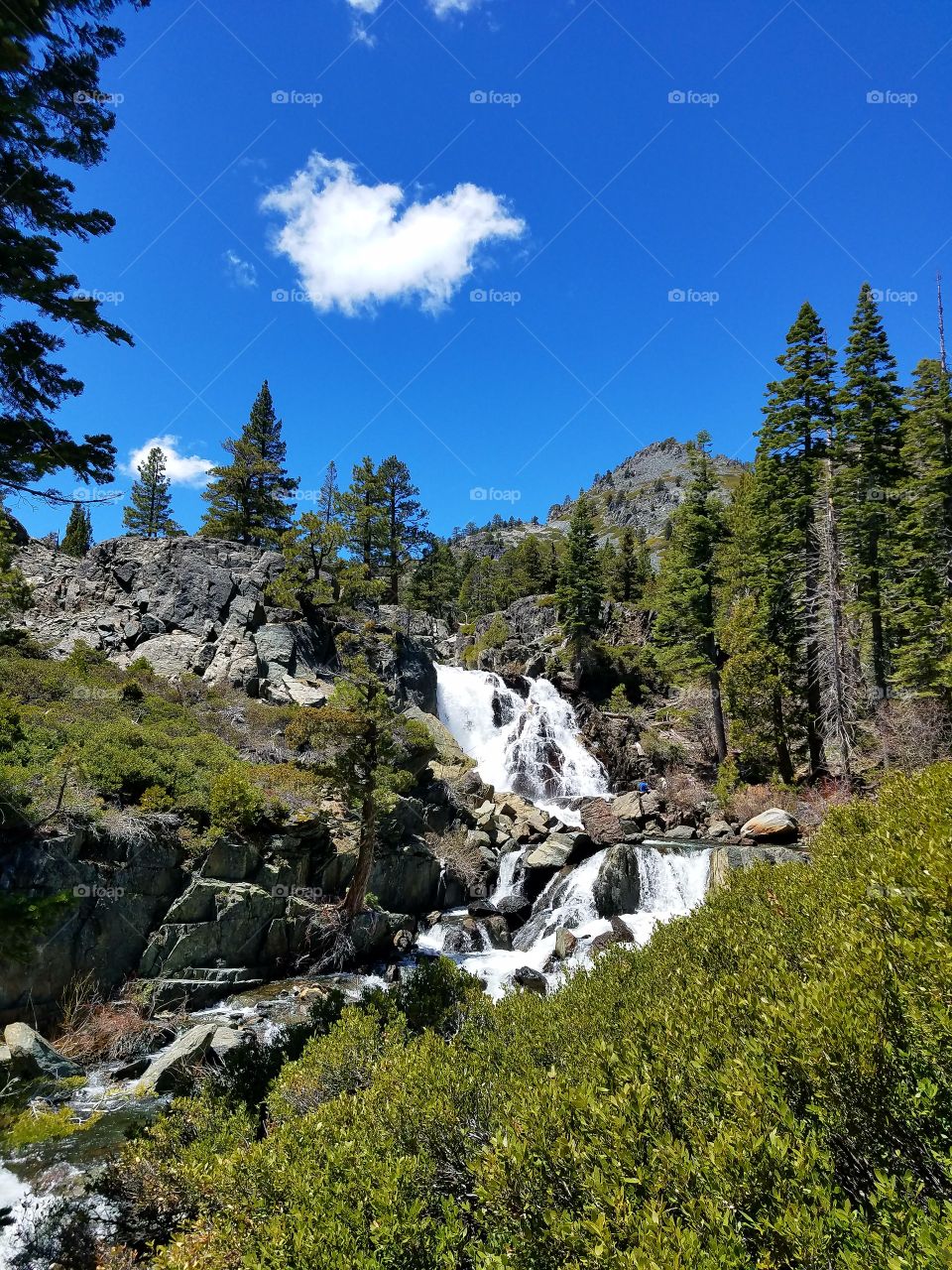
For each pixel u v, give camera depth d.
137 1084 12.48
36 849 14.77
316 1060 8.93
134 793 18.81
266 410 59.09
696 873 23.31
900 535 31.11
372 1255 4.14
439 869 24.83
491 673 48.00
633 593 77.06
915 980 4.13
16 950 6.68
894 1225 2.83
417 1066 6.86
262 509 55.38
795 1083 4.02
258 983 17.30
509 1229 3.85
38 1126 8.12
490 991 17.66
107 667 28.19
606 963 9.16
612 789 39.50
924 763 25.59
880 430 33.88
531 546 85.00
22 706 20.48
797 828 26.80
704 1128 3.90
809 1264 2.77
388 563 60.88
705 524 43.78
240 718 28.17
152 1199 7.50
